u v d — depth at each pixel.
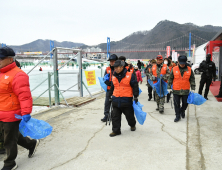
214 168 2.55
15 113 2.50
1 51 2.38
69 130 4.21
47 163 2.84
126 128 4.30
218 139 3.50
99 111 5.86
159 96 5.46
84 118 5.13
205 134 3.76
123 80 3.68
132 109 3.92
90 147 3.33
